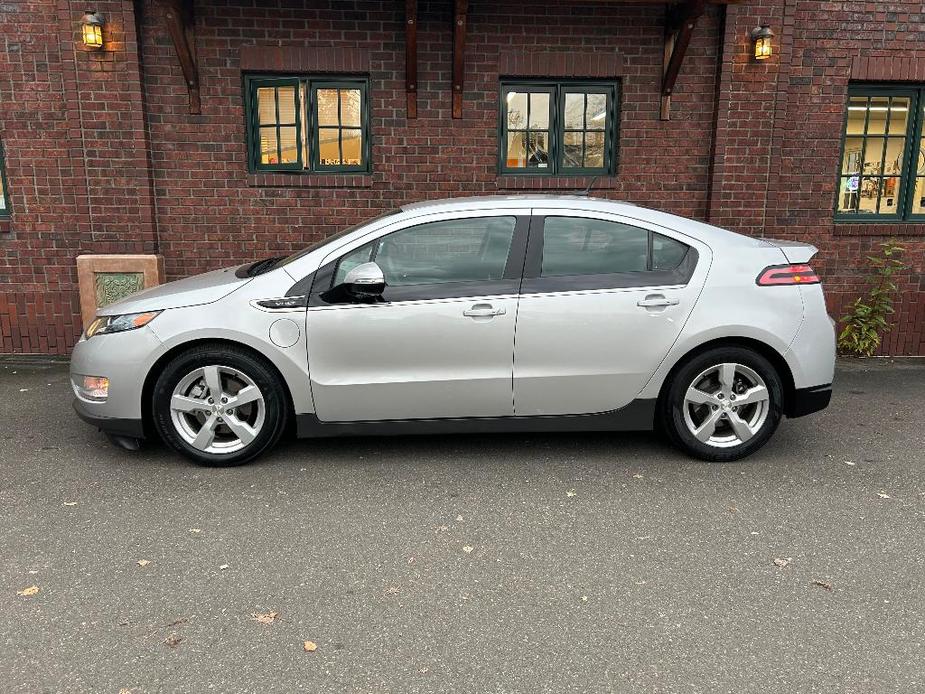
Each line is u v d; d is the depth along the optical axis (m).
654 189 7.61
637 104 7.44
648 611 2.92
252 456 4.38
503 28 7.21
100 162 7.09
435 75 7.24
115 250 7.25
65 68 6.90
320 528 3.63
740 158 7.48
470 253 4.33
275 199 7.36
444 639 2.73
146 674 2.52
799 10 7.34
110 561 3.29
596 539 3.53
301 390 4.27
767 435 4.52
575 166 7.63
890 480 4.32
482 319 4.25
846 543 3.51
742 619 2.87
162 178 7.24
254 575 3.18
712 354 4.39
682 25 6.88
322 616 2.88
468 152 7.41
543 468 4.44
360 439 4.94
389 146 7.34
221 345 4.26
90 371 4.29
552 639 2.73
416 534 3.57
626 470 4.42
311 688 2.46
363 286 4.20
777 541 3.53
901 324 7.87
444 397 4.32
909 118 7.77
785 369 4.50
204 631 2.77
